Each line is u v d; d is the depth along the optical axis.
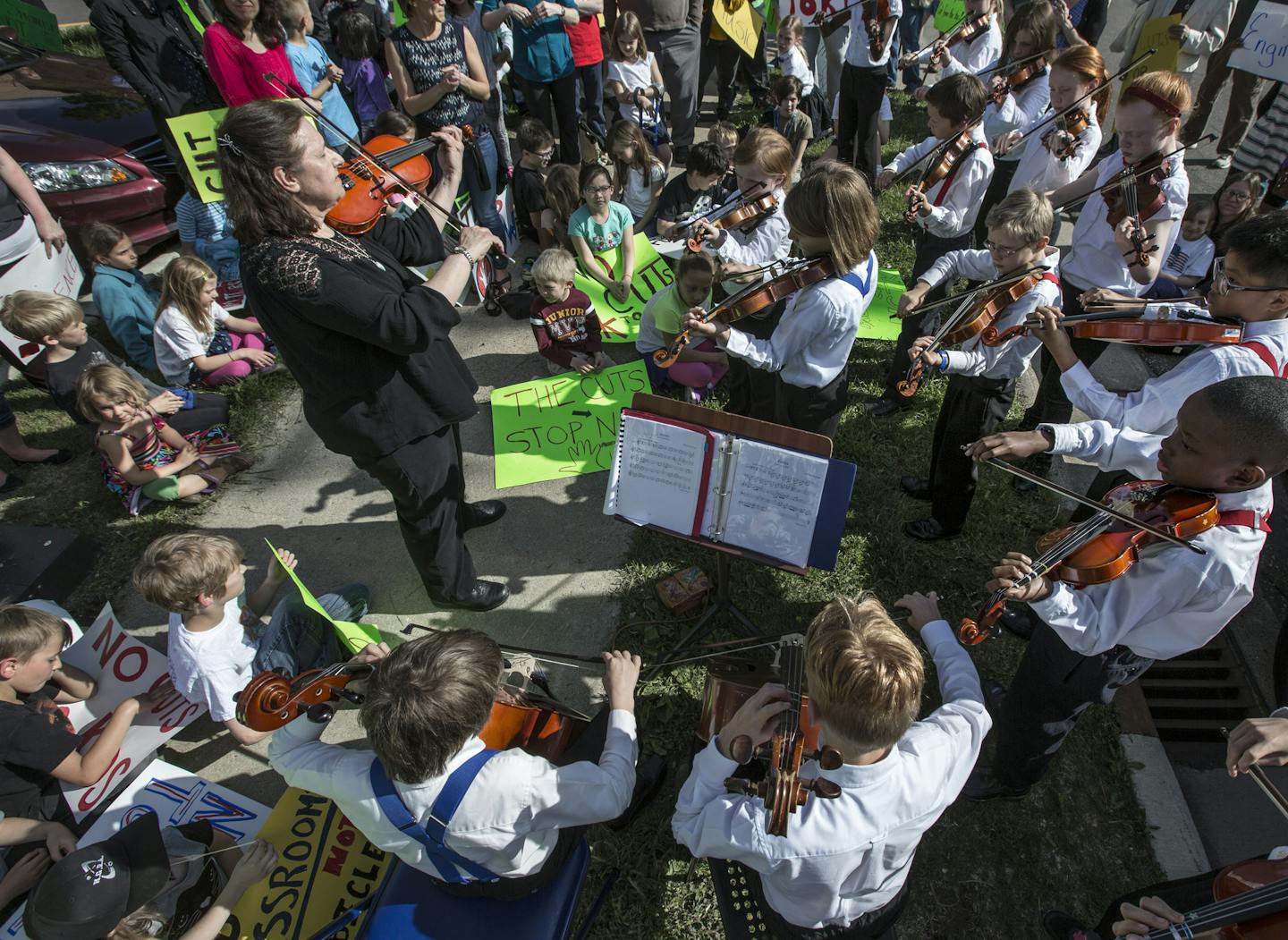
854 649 1.46
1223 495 1.74
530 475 3.94
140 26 4.60
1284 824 2.70
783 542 2.44
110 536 3.73
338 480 3.98
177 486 3.73
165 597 2.38
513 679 2.40
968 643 1.95
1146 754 2.80
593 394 4.32
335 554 3.61
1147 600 1.79
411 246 2.59
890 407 4.20
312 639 2.76
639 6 5.94
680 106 6.46
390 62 4.64
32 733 2.29
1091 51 3.61
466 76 4.74
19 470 4.14
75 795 2.49
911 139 7.01
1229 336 2.05
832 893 1.60
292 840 2.36
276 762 1.82
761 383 3.21
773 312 3.25
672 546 3.54
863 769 1.53
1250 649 3.17
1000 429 3.21
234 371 4.32
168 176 5.64
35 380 3.79
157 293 4.96
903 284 5.10
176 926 2.15
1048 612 1.84
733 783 1.54
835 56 6.76
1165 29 5.33
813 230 2.55
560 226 5.04
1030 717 2.28
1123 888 2.49
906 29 7.48
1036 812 2.66
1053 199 3.58
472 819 1.63
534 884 1.92
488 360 4.69
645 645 3.14
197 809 2.52
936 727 1.69
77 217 5.05
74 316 3.58
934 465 3.41
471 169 4.89
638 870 2.52
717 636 3.15
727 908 2.01
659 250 5.10
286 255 2.00
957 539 3.54
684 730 2.87
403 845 1.71
